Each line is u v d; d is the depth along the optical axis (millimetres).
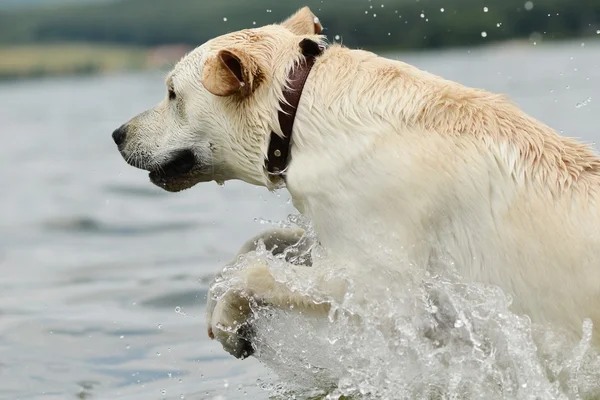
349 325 8898
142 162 10039
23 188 24094
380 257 8523
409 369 8914
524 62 57312
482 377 8836
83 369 10695
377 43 61875
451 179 8484
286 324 9336
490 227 8461
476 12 68938
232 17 100750
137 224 18750
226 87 8898
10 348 11430
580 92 37188
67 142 34344
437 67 54406
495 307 8453
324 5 60375
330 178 8680
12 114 48344
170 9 114688
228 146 9555
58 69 98500
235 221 18375
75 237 17859
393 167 8508
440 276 8672
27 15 131250
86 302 13359
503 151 8562
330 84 8984
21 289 14180
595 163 8648
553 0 66875
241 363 10812
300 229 10273
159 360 10961
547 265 8305
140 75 93875
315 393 9625
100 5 130750
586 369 8492
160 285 14008
